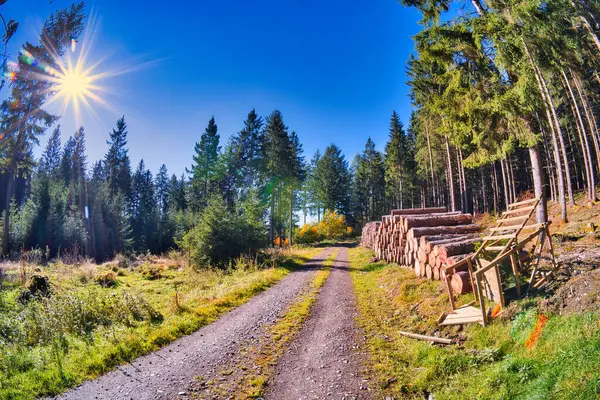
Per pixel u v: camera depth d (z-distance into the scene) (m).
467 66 11.68
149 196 81.50
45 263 21.39
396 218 16.31
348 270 18.73
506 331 5.64
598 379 3.28
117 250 35.88
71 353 6.46
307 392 4.92
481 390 4.20
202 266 21.41
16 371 5.61
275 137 40.72
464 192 33.00
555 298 5.63
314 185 71.31
